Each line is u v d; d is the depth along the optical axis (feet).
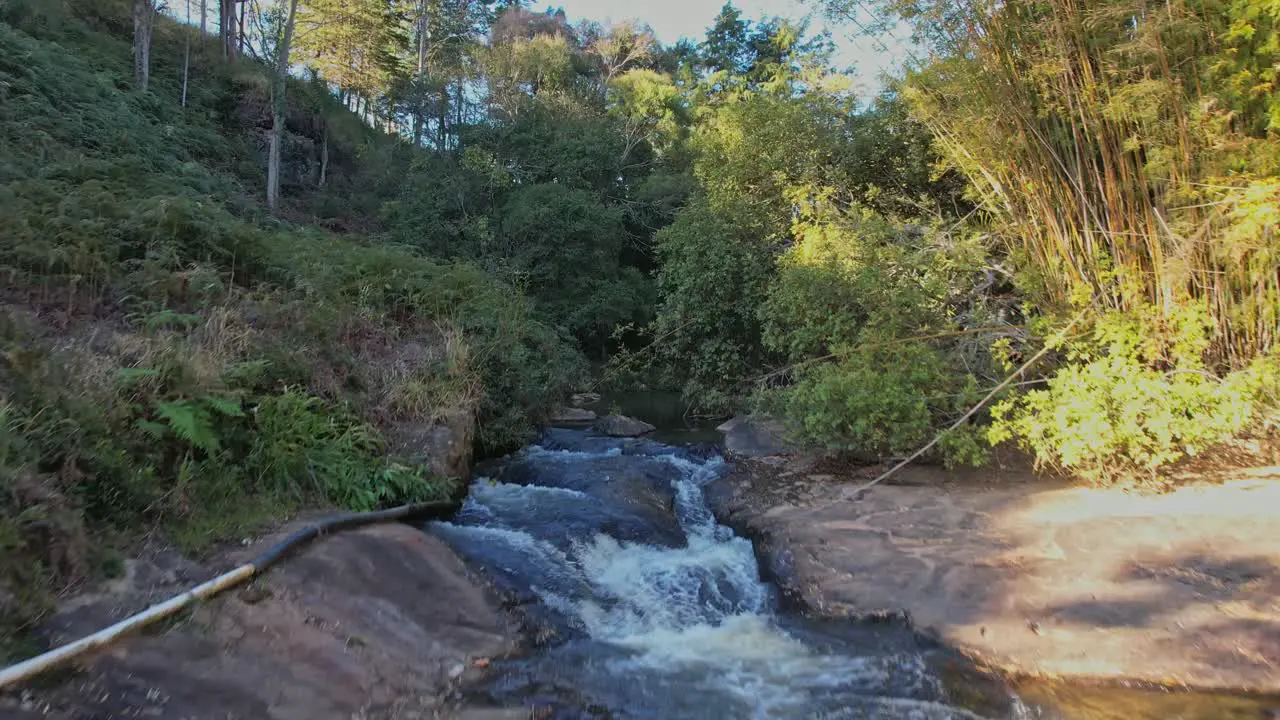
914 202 34.76
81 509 11.94
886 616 15.60
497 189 66.95
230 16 73.92
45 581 10.74
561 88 88.69
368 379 22.75
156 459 14.34
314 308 23.81
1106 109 19.49
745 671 13.92
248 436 16.83
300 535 14.84
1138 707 12.12
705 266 37.09
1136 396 18.86
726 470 25.12
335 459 18.33
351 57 94.38
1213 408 18.75
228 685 10.69
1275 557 14.79
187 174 41.19
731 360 36.35
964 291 27.61
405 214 61.82
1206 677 12.64
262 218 43.80
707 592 17.56
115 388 14.46
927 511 18.94
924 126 33.19
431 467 20.76
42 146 29.71
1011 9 21.38
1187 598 14.16
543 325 39.86
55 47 44.27
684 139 86.22
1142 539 16.08
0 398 12.23
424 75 74.23
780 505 20.90
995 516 18.26
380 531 16.28
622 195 80.23
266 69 72.02
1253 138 18.34
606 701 12.63
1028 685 12.98
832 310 27.22
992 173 24.61
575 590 17.01
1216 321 20.71
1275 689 12.28
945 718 12.10
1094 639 13.71
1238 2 17.69
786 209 37.83
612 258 69.92
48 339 16.12
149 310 19.49
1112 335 20.30
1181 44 19.08
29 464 11.59
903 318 24.94
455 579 15.71
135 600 11.55
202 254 23.90
